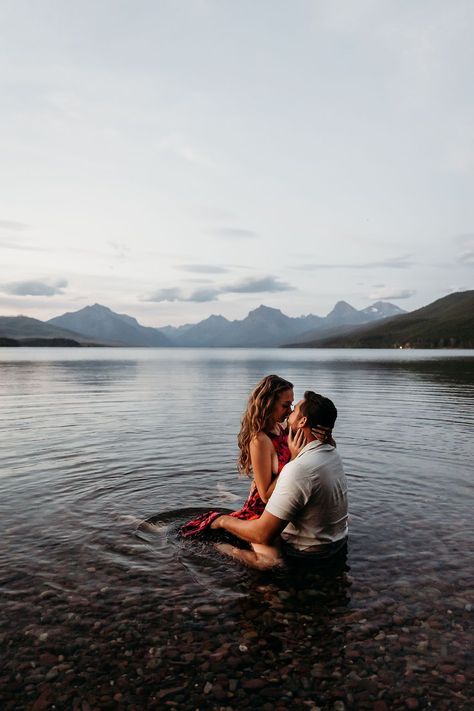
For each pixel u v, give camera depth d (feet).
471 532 21.59
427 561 18.84
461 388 97.81
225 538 20.85
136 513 23.66
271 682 12.32
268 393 20.45
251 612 15.40
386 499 26.07
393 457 35.58
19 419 53.57
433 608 15.60
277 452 21.11
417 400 74.79
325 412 18.67
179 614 15.23
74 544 20.07
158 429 46.93
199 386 102.89
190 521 22.65
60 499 25.58
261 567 18.45
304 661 13.10
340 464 19.45
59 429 47.01
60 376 137.80
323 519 18.89
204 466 32.50
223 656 13.28
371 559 19.06
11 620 14.70
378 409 63.57
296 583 17.26
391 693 11.94
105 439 41.70
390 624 14.74
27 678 12.34
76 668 12.74
